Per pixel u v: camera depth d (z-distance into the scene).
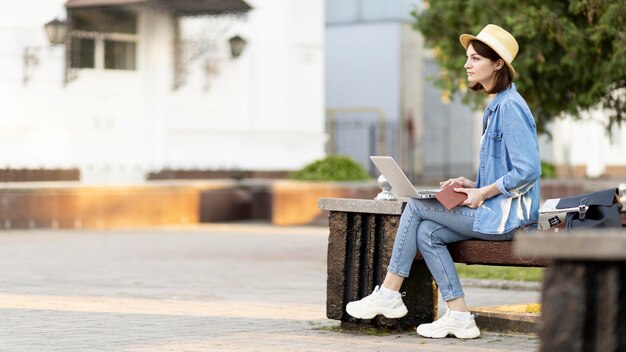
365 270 8.98
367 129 41.41
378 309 8.62
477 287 13.40
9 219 23.23
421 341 8.45
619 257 4.17
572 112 16.62
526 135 8.19
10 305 10.91
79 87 26.67
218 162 29.11
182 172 27.98
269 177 29.67
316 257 17.66
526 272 14.62
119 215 24.70
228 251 18.70
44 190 23.64
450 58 17.81
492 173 8.32
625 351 4.28
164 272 15.02
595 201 7.85
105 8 25.83
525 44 15.78
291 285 13.45
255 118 29.89
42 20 25.77
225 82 29.27
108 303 11.22
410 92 41.88
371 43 42.06
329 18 43.03
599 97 16.00
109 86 27.23
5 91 25.39
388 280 8.63
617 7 14.77
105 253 18.06
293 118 30.62
